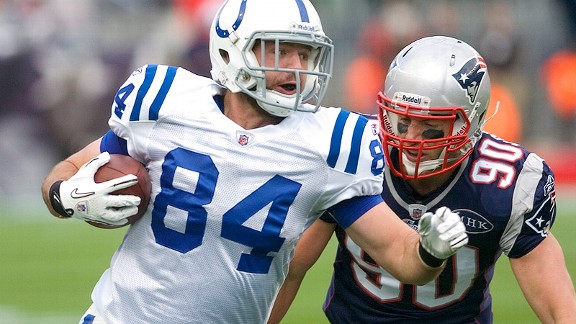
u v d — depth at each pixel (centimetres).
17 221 3869
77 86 4431
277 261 1305
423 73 1407
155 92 1301
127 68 4578
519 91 4666
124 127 1309
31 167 4431
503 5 4725
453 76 1405
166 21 4725
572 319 1377
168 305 1295
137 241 1315
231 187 1270
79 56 4519
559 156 4688
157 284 1298
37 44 4453
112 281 1325
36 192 4425
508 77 4634
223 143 1277
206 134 1283
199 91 1310
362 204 1291
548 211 1430
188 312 1293
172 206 1282
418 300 1500
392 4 4672
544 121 4731
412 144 1402
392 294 1507
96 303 1340
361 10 4806
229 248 1279
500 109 4591
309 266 1541
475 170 1438
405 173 1423
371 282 1516
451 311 1513
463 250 1448
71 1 4644
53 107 4416
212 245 1278
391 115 1433
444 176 1435
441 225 1158
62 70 4428
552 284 1406
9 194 4397
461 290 1492
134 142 1308
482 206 1423
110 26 4669
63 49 4506
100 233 3625
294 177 1274
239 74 1277
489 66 4625
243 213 1268
